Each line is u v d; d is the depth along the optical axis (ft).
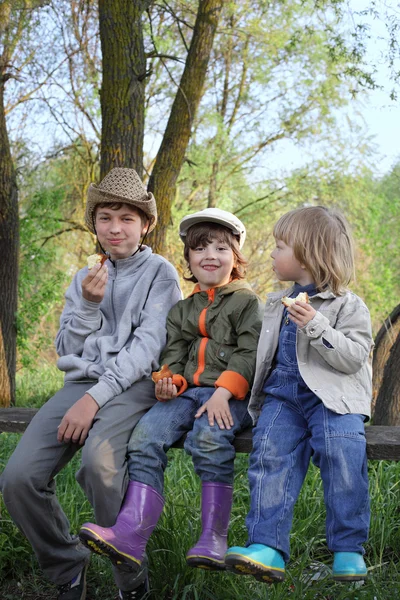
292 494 7.80
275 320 8.80
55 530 9.11
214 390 8.97
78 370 9.55
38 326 39.93
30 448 8.95
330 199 47.73
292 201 48.42
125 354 9.22
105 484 8.32
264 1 33.27
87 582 10.41
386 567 10.25
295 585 9.16
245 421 8.88
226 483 8.29
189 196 47.67
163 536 10.01
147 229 10.37
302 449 8.10
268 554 7.36
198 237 9.45
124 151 19.80
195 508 11.10
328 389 8.00
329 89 43.98
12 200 25.30
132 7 19.48
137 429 8.71
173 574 9.73
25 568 10.74
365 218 46.42
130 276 10.06
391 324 18.93
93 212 10.24
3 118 24.72
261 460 7.95
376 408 17.29
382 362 19.75
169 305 9.88
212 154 43.93
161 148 21.33
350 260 8.63
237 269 9.83
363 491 7.66
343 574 7.40
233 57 47.80
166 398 8.87
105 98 19.86
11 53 29.30
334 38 21.45
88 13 29.53
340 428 7.83
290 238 8.60
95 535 7.59
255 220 49.83
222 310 9.32
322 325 7.80
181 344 9.59
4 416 10.05
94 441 8.45
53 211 35.63
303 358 8.20
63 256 45.11
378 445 8.07
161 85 43.01
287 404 8.42
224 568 7.96
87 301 9.52
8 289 25.31
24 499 8.80
